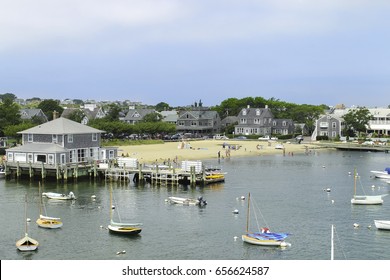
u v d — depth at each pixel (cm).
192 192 8206
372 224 6119
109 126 17288
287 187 8781
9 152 9681
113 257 4950
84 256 4978
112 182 9206
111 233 5728
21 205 7162
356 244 5334
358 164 12512
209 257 4941
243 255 4997
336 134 19538
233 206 7100
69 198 7531
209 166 11869
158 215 6556
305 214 6631
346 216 6525
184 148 15412
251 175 10356
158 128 18762
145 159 12356
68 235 5659
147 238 5547
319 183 9269
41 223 5981
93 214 6619
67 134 9594
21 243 5141
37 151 9388
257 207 7038
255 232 5722
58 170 9119
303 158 14075
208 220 6297
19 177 9450
